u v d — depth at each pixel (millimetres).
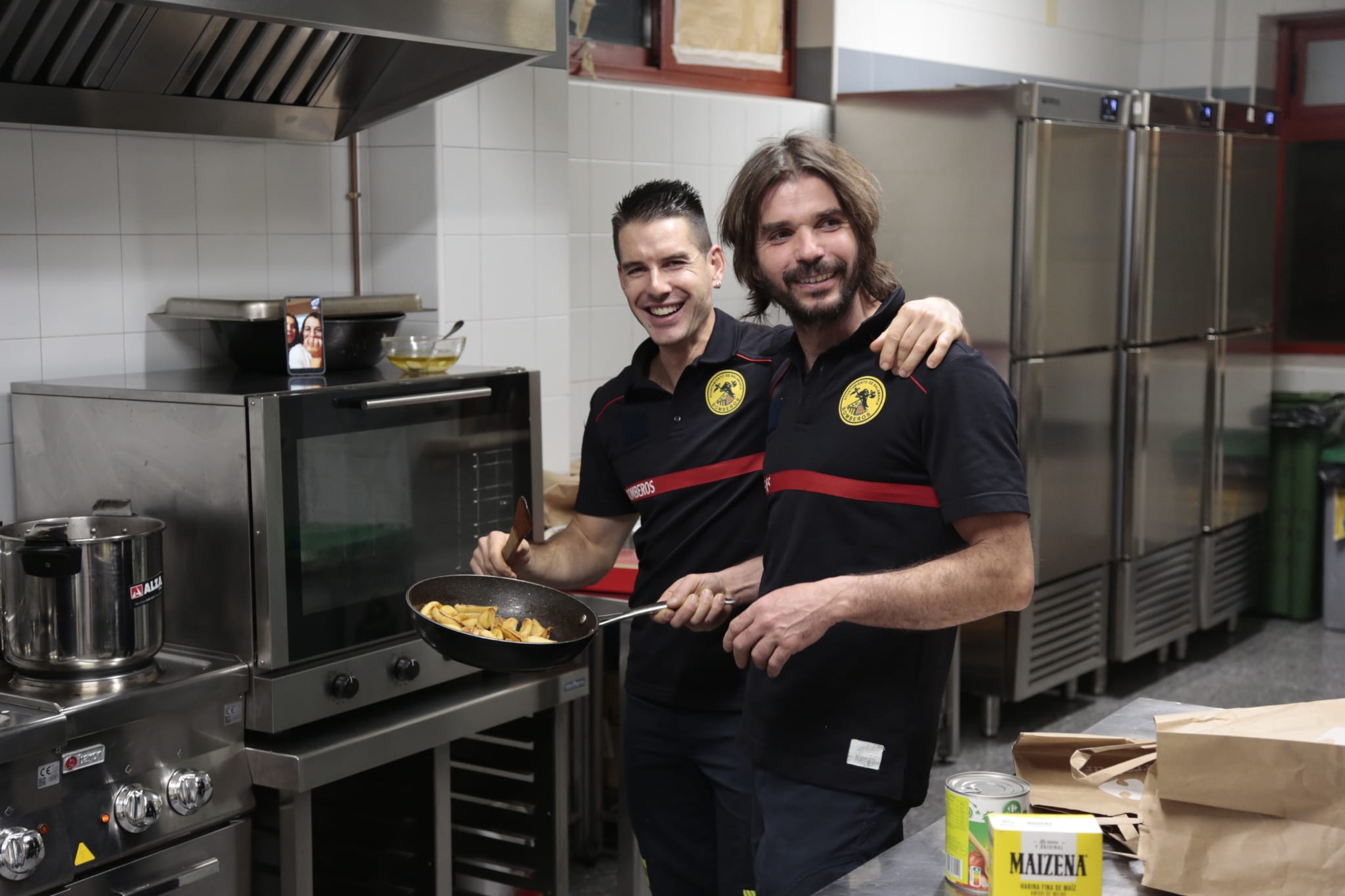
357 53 2660
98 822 1960
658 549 2309
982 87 3934
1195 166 4535
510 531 2623
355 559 2289
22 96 2322
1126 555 4461
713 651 2238
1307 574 5496
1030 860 1284
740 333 2295
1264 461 5273
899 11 4715
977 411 1688
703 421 2252
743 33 4312
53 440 2367
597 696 3314
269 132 2758
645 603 2332
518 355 3258
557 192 3328
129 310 2625
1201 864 1355
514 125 3195
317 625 2221
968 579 1669
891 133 4203
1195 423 4715
